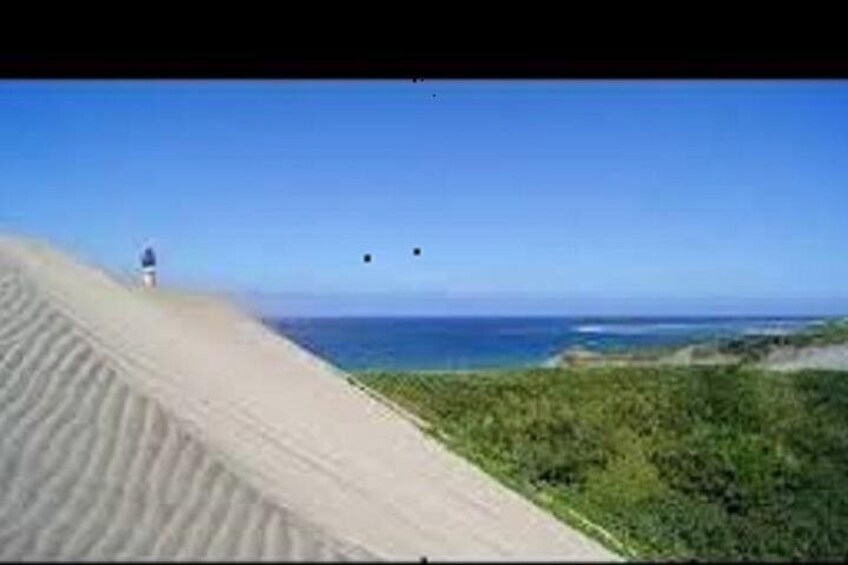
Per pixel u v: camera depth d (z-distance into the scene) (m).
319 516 11.23
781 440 30.27
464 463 19.91
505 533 14.27
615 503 27.03
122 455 11.97
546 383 32.50
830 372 33.66
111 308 19.39
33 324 15.95
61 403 13.31
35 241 23.69
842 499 27.39
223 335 22.05
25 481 11.35
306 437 15.80
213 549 9.77
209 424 13.82
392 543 11.12
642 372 33.59
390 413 21.86
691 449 29.59
